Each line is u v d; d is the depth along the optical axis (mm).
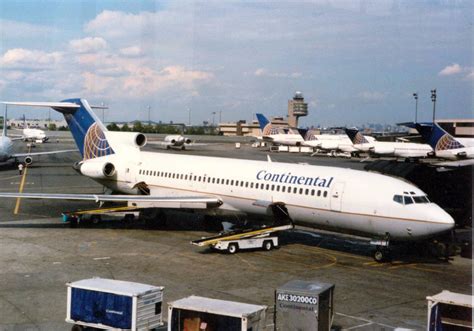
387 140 94750
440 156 61219
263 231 29281
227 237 28344
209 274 24141
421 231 25594
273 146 117375
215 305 15477
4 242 30297
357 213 27078
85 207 43594
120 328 15930
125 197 34500
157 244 30453
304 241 31938
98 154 40812
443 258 28047
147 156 38719
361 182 27594
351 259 27594
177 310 15367
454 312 16062
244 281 23031
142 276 23578
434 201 34969
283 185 30078
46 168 73375
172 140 85938
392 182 27125
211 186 33500
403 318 18594
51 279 22844
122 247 29500
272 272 24656
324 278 23812
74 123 42125
